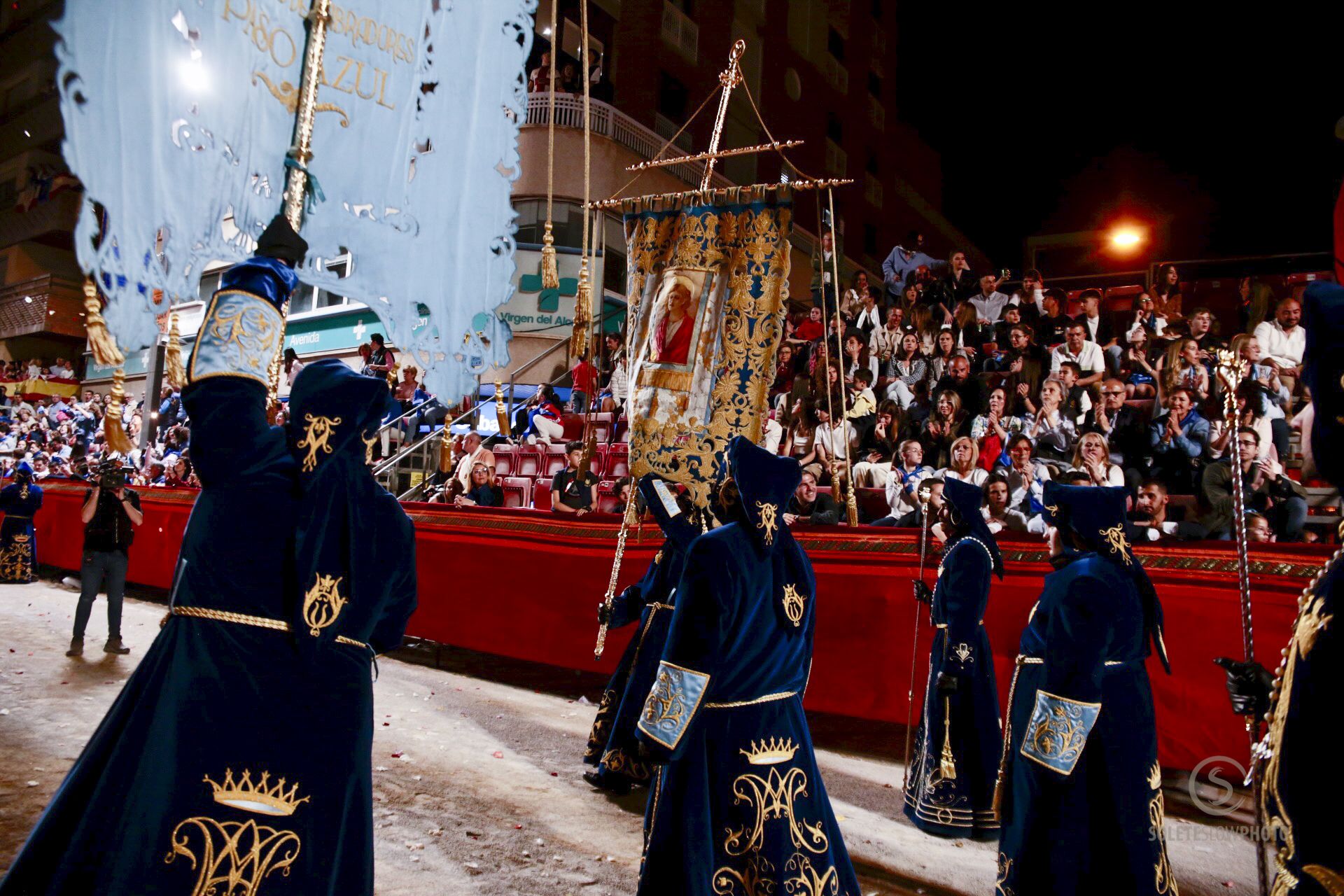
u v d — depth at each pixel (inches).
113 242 82.7
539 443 504.7
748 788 105.3
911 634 240.8
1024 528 316.2
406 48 120.6
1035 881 121.0
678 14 956.0
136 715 84.2
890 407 415.2
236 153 97.7
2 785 174.1
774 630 113.0
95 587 319.9
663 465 199.3
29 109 922.7
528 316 734.5
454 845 161.5
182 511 458.9
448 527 342.0
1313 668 59.8
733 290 201.6
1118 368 415.2
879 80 1307.8
